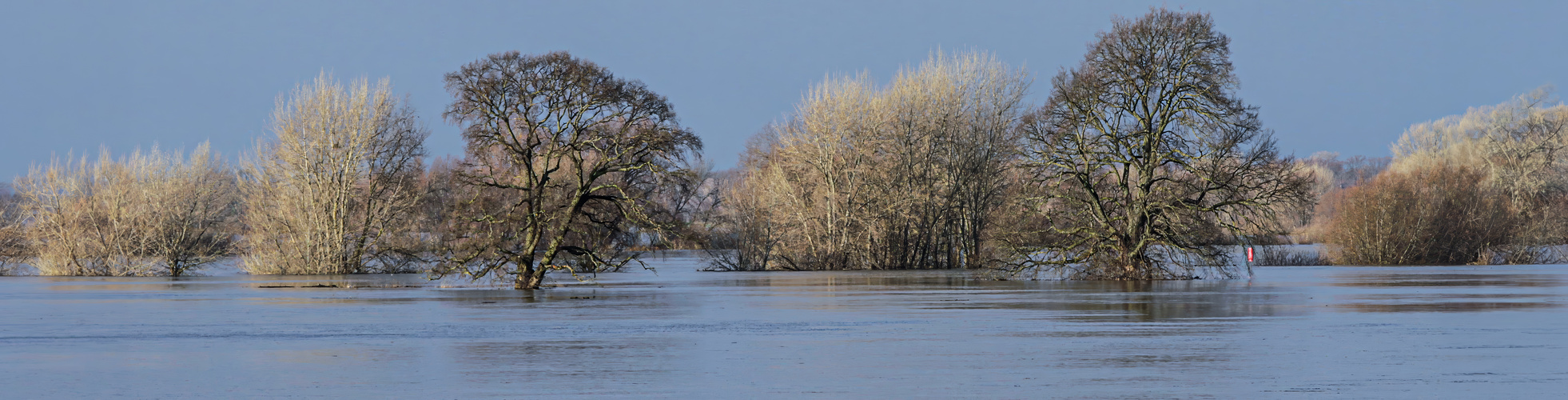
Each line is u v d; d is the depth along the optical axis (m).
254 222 75.56
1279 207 58.31
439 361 21.59
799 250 80.06
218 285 60.38
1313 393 17.03
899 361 21.30
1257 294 43.44
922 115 81.44
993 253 72.88
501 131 51.56
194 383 18.64
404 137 76.62
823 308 36.72
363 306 39.31
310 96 74.44
